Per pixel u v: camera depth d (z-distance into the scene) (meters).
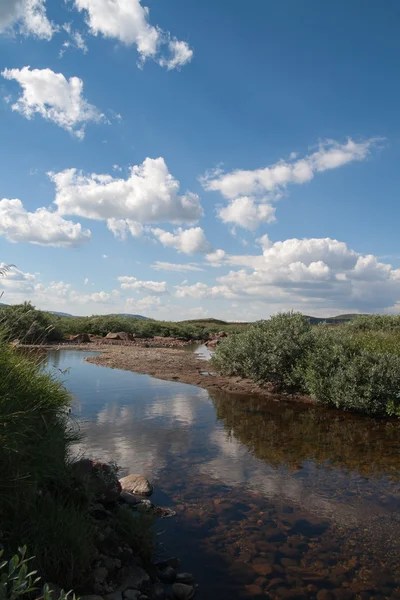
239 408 11.19
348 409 11.25
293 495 5.68
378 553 4.29
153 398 12.05
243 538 4.52
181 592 3.55
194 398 12.30
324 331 14.46
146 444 7.67
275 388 13.66
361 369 11.06
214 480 6.11
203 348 34.97
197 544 4.38
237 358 15.94
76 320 42.72
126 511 4.56
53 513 3.81
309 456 7.35
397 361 10.88
